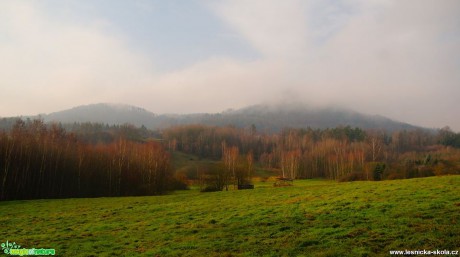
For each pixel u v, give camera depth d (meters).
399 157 179.88
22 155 74.44
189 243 22.08
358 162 140.38
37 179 76.44
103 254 20.81
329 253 18.02
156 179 91.06
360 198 32.53
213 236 23.47
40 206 45.12
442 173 92.69
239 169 91.38
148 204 42.69
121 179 87.31
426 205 26.47
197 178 105.44
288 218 26.92
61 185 78.31
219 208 35.19
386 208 26.92
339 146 186.00
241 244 20.97
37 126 105.19
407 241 18.80
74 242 24.06
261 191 49.34
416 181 41.75
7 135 77.88
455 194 29.89
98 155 91.06
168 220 30.48
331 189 42.56
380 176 95.19
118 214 35.59
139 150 103.19
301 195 39.84
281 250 19.22
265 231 23.73
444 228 20.36
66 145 88.12
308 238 20.94
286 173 154.62
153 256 19.94
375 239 19.66
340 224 23.66
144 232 26.27
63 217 35.22
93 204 45.47
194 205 38.94
